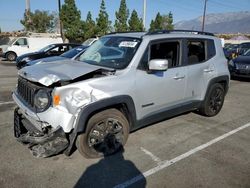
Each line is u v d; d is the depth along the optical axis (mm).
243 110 6566
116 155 3947
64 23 32562
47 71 3641
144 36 4234
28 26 31250
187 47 4805
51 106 3328
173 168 3680
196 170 3648
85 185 3236
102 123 3727
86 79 3549
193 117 5809
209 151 4219
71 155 3877
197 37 5066
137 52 4016
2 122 5152
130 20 44281
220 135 4875
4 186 3146
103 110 3695
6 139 4371
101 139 3738
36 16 44719
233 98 7898
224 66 5711
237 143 4555
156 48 4281
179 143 4465
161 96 4348
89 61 4430
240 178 3490
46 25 46312
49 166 3592
